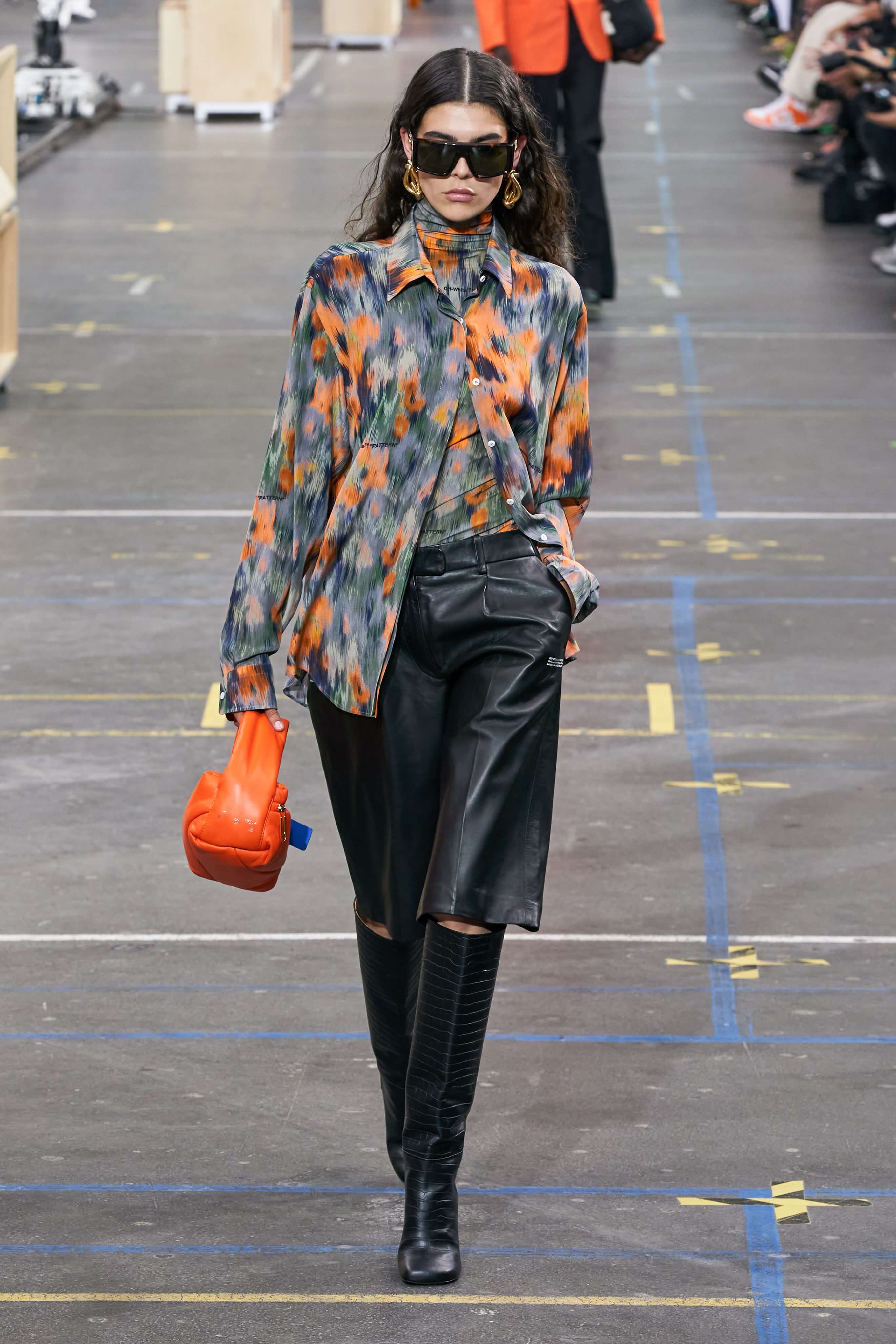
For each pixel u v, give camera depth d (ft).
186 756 47.75
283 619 26.09
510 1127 30.09
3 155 85.81
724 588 61.62
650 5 92.63
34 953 36.88
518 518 24.52
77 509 70.03
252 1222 27.17
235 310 103.14
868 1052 32.89
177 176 143.74
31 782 45.85
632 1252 26.35
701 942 37.58
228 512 69.97
